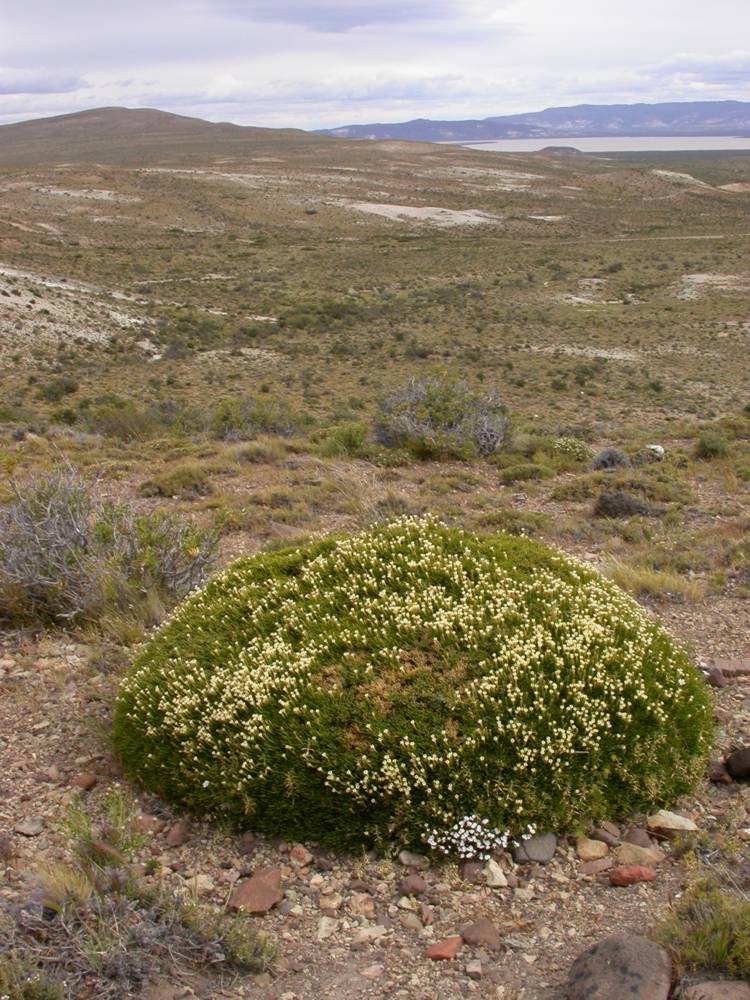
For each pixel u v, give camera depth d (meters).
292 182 191.88
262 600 5.40
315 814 4.08
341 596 5.33
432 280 106.56
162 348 64.12
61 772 4.75
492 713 4.27
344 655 4.66
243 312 83.25
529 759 4.09
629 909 3.67
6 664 6.13
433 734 4.13
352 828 4.03
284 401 39.03
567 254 122.69
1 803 4.42
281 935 3.54
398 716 4.25
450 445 15.97
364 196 181.50
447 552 5.86
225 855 4.05
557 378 55.50
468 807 4.03
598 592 5.50
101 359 58.97
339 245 135.50
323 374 55.50
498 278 106.12
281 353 65.06
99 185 170.75
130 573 6.95
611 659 4.70
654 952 3.10
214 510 11.28
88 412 30.89
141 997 3.11
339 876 3.91
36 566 6.89
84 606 6.77
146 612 6.60
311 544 6.25
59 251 114.88
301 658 4.66
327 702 4.34
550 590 5.31
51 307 66.31
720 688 5.79
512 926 3.59
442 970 3.34
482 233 152.50
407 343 70.12
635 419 37.25
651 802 4.31
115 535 7.10
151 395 44.53
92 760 4.87
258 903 3.66
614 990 2.95
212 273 107.75
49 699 5.60
